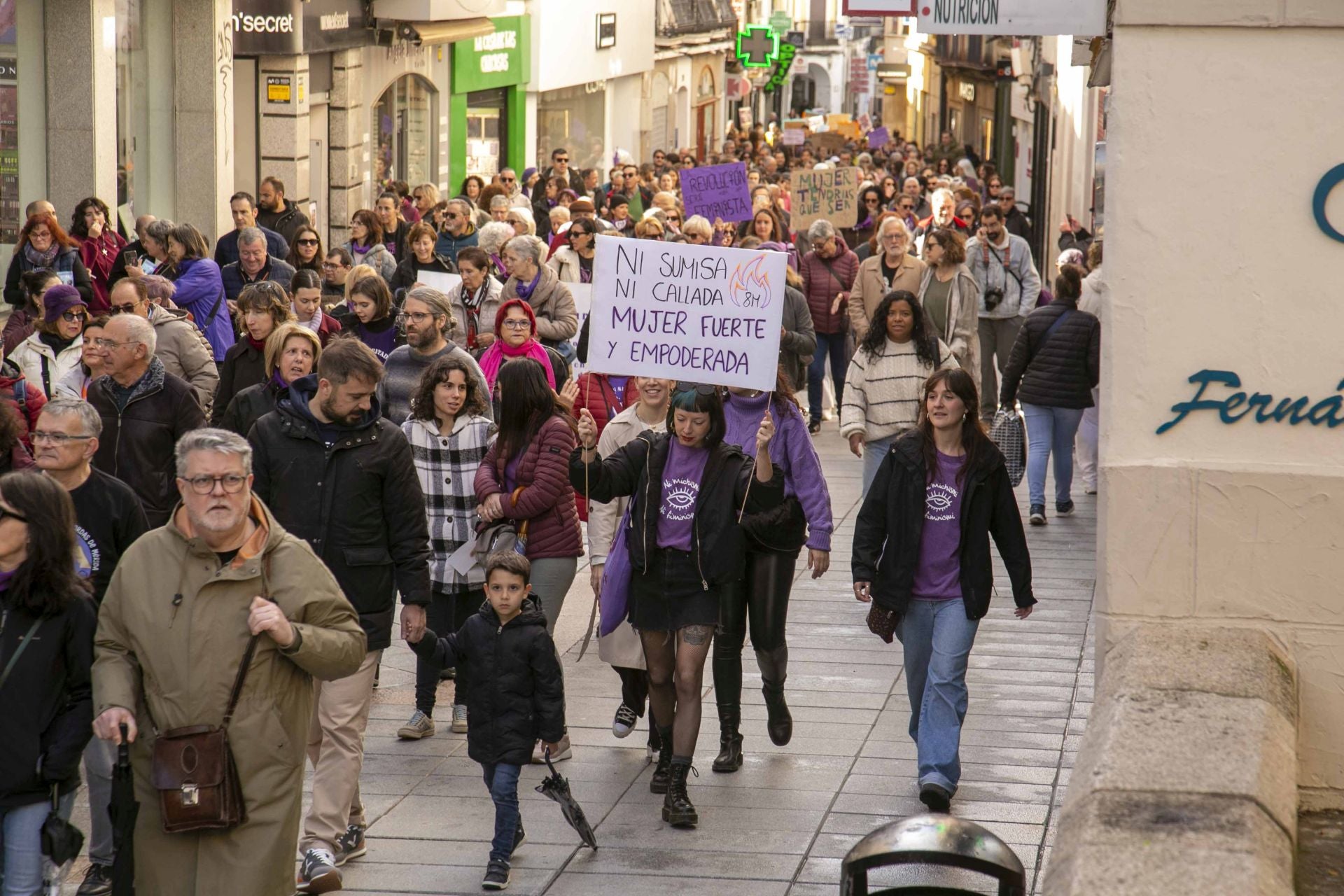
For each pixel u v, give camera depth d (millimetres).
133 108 45156
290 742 11859
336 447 14727
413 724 18484
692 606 15836
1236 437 10906
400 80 64875
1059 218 75438
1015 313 35938
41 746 11797
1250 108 10711
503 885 14258
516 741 14438
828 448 36625
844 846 15156
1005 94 120250
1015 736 18250
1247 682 9578
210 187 47156
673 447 16172
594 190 59844
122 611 11703
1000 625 23031
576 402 23203
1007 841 15055
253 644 11625
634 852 15047
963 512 16000
